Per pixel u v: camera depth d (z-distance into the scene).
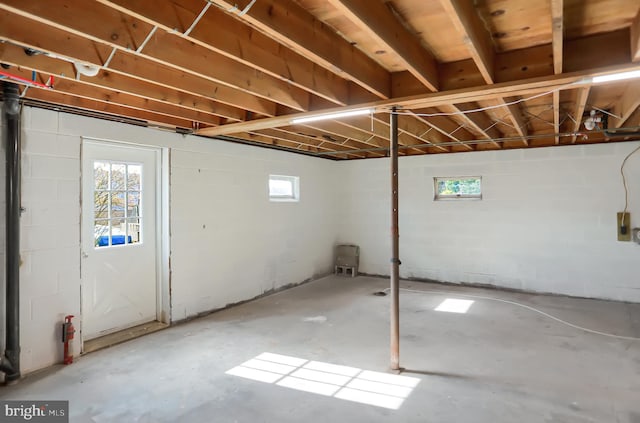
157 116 4.10
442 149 6.61
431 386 3.02
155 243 4.51
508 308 5.18
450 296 5.85
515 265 6.17
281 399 2.83
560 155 5.82
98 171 3.94
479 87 2.84
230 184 5.29
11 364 3.04
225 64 2.74
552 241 5.91
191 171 4.72
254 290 5.71
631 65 2.39
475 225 6.46
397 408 2.71
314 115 3.59
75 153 3.57
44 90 3.17
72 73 2.61
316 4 2.12
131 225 4.27
